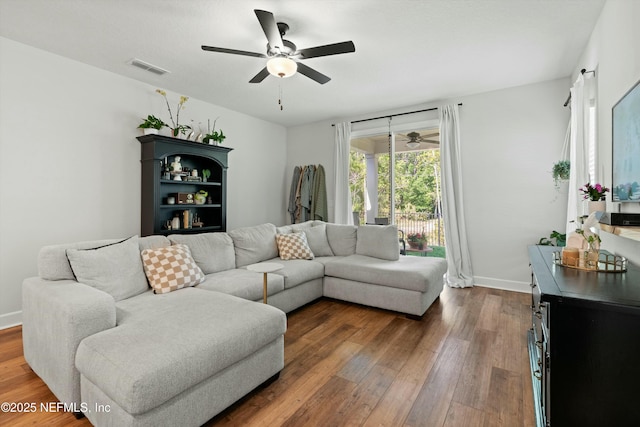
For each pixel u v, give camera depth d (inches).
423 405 65.9
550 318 48.6
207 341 58.2
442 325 108.5
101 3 87.4
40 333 69.1
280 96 164.9
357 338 98.3
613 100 80.8
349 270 128.9
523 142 148.6
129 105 141.2
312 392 70.4
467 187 163.0
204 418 57.2
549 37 105.1
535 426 59.3
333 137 210.4
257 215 208.2
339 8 89.1
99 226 132.0
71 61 123.1
